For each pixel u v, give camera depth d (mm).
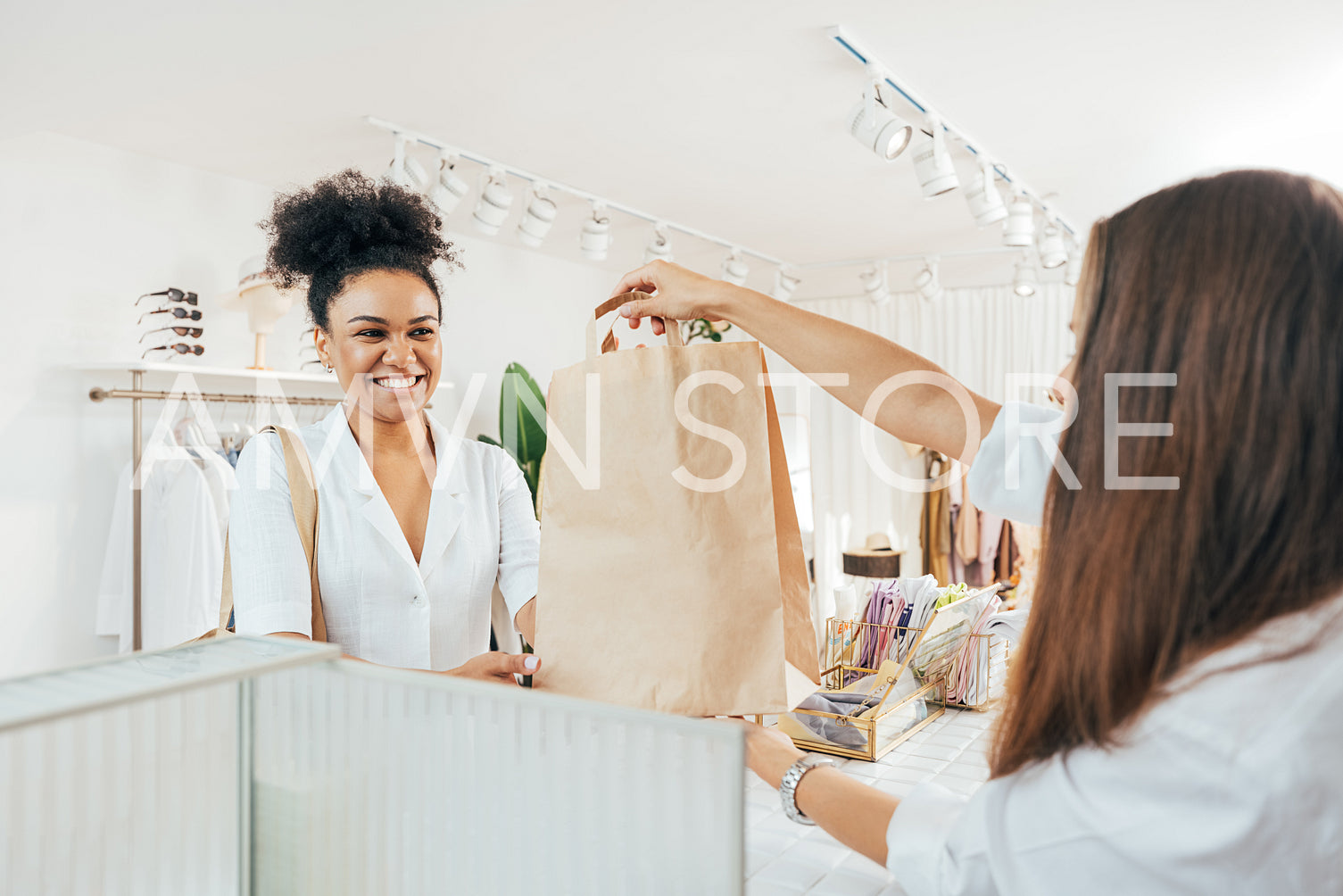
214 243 3176
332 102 2568
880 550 5164
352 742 471
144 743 435
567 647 815
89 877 416
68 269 2779
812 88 2523
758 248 4609
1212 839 477
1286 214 512
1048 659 571
